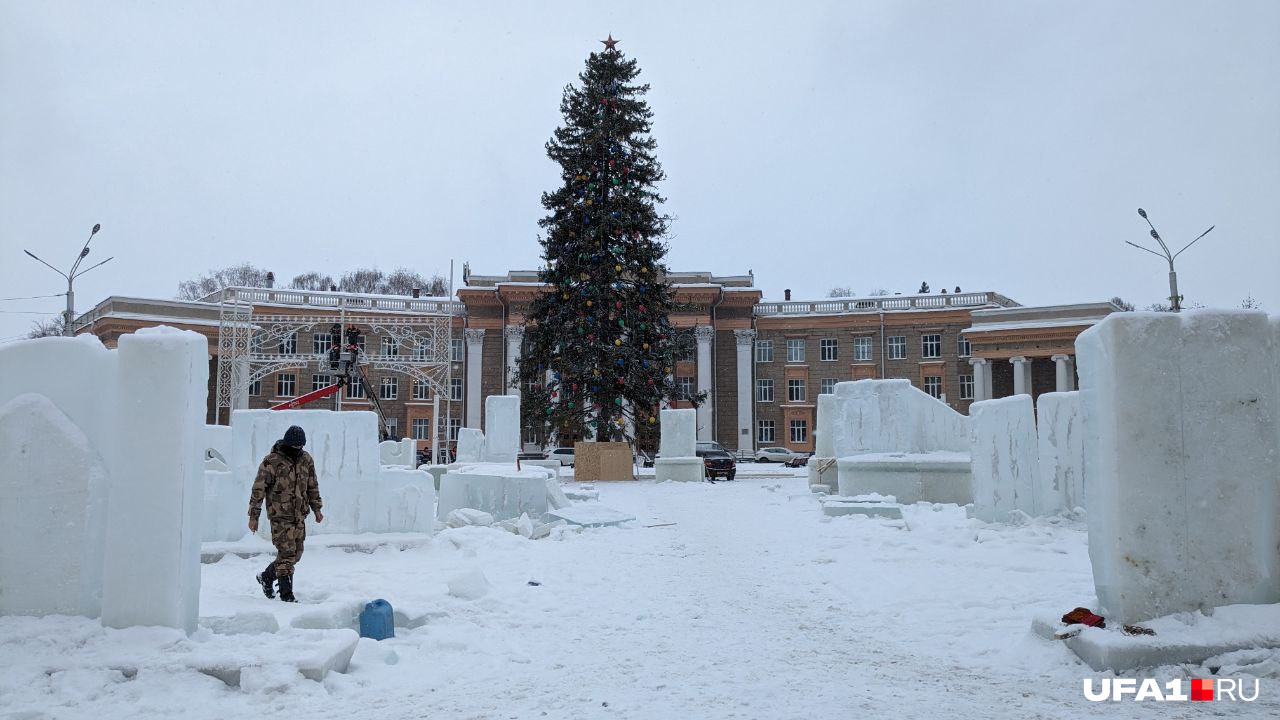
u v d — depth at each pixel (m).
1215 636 6.11
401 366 50.56
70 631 6.17
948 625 7.81
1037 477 13.97
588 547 13.48
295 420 12.68
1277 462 6.67
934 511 16.58
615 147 39.09
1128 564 6.46
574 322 38.69
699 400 41.25
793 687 5.92
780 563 11.86
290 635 6.62
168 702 5.44
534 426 39.72
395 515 13.12
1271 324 6.86
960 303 67.44
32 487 6.48
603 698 5.75
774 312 70.44
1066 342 59.88
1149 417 6.59
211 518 12.06
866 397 19.55
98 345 6.76
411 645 7.43
